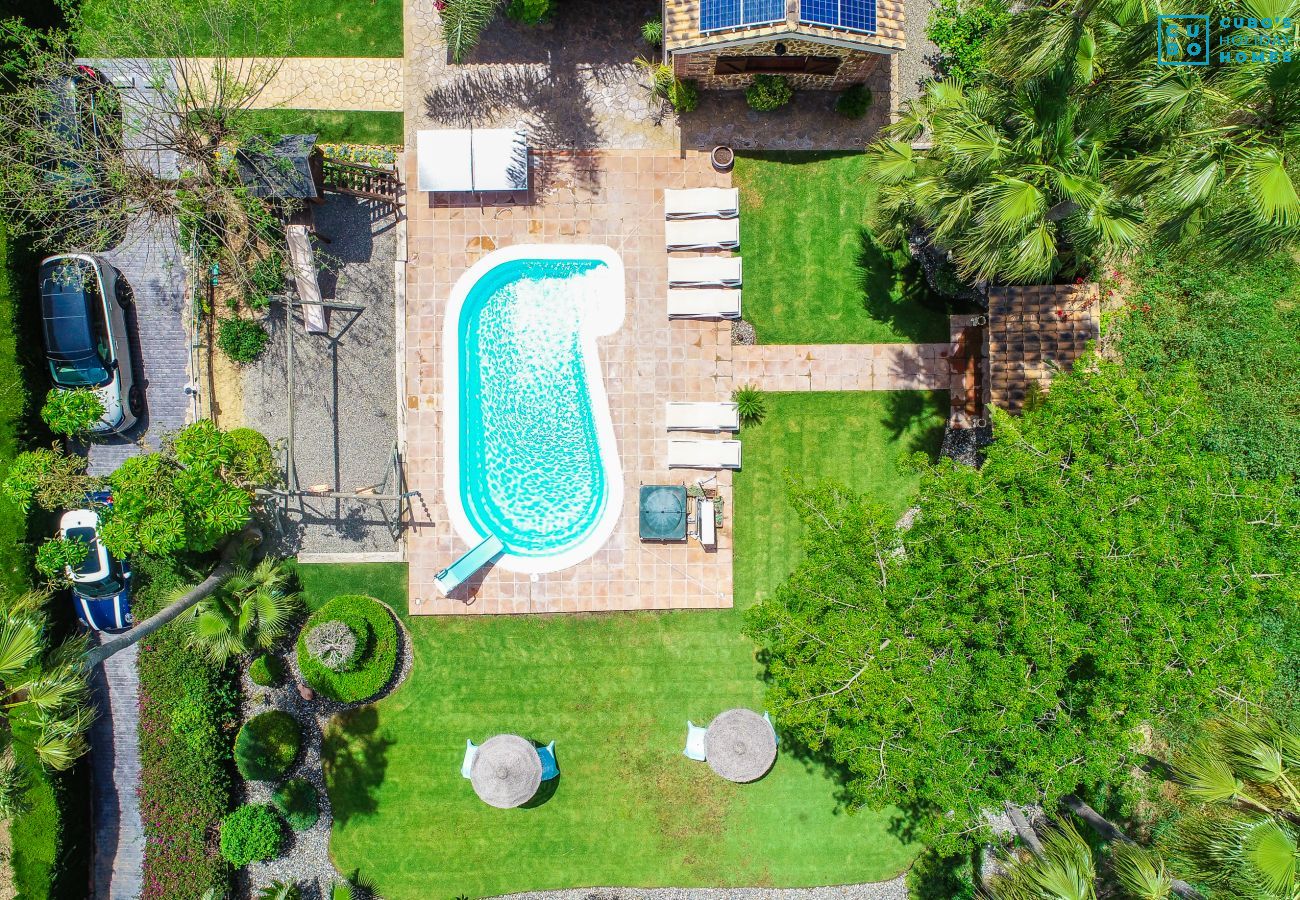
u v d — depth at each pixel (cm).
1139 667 1223
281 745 1848
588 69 1877
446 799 1912
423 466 1902
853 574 1451
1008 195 1254
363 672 1850
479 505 1931
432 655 1911
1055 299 1756
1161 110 1221
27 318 1770
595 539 1911
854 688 1360
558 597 1905
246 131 1688
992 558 1273
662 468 1906
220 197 1700
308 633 1808
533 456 1947
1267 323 1827
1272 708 1780
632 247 1892
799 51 1659
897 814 1917
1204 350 1825
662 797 1917
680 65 1744
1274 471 1805
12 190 1622
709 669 1917
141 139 1861
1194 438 1366
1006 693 1234
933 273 1878
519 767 1766
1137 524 1277
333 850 1909
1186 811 1825
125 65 1852
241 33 1859
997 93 1380
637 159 1886
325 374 1898
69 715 1495
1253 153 1176
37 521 1792
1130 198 1311
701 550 1906
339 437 1908
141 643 1833
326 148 1805
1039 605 1232
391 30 1869
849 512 1471
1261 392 1830
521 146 1803
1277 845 1216
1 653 1321
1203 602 1270
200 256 1794
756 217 1894
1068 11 1230
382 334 1903
